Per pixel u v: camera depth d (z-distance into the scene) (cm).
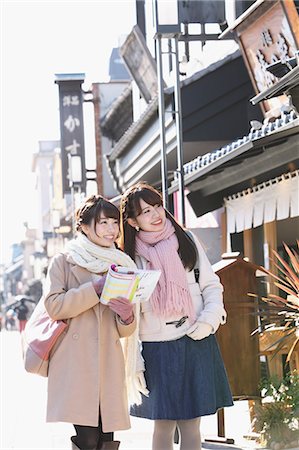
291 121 970
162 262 647
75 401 609
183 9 1335
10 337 3850
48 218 5900
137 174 2164
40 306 634
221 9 1345
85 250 627
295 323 874
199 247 665
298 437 824
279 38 1295
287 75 805
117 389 618
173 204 1977
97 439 629
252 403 888
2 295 11088
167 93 1670
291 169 1166
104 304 614
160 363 642
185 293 646
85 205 631
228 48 1725
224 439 857
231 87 1694
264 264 1341
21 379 1697
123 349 645
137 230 663
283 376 1063
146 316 648
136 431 942
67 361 614
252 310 862
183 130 1688
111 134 2872
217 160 1117
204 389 640
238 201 1366
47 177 6506
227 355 852
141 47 2086
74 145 2720
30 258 8575
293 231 1336
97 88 2898
